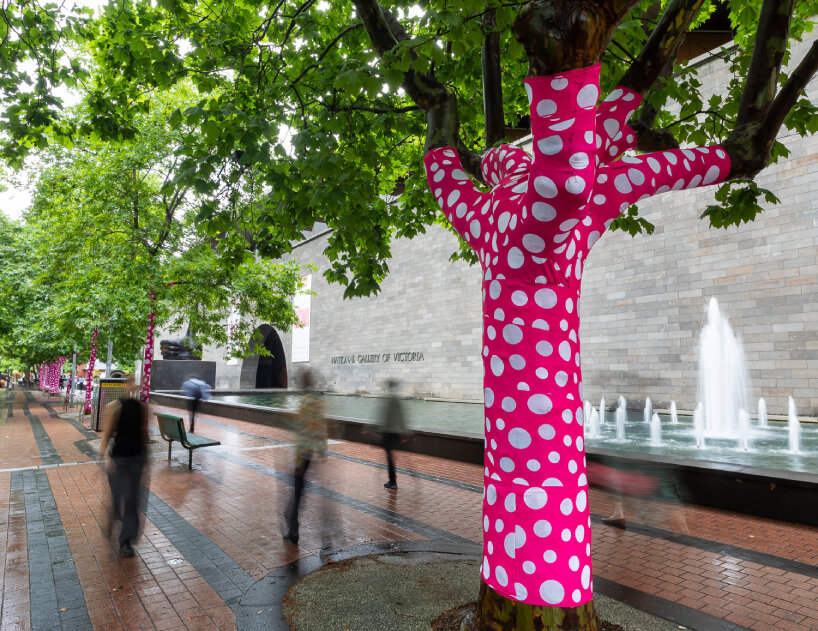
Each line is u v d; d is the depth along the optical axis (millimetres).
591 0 2303
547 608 2893
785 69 14969
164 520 6258
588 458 7438
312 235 39969
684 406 17062
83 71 6805
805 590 4215
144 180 14078
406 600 3828
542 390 2949
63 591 4250
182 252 14695
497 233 3037
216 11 6609
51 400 34500
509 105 7320
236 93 5922
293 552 5121
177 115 5059
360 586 4094
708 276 16797
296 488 5539
